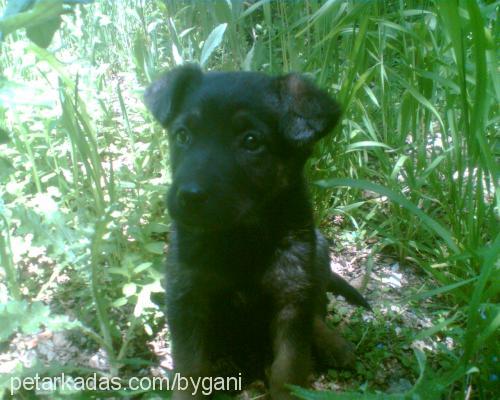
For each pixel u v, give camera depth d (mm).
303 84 426
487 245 541
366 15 586
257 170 418
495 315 417
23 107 672
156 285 480
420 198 657
